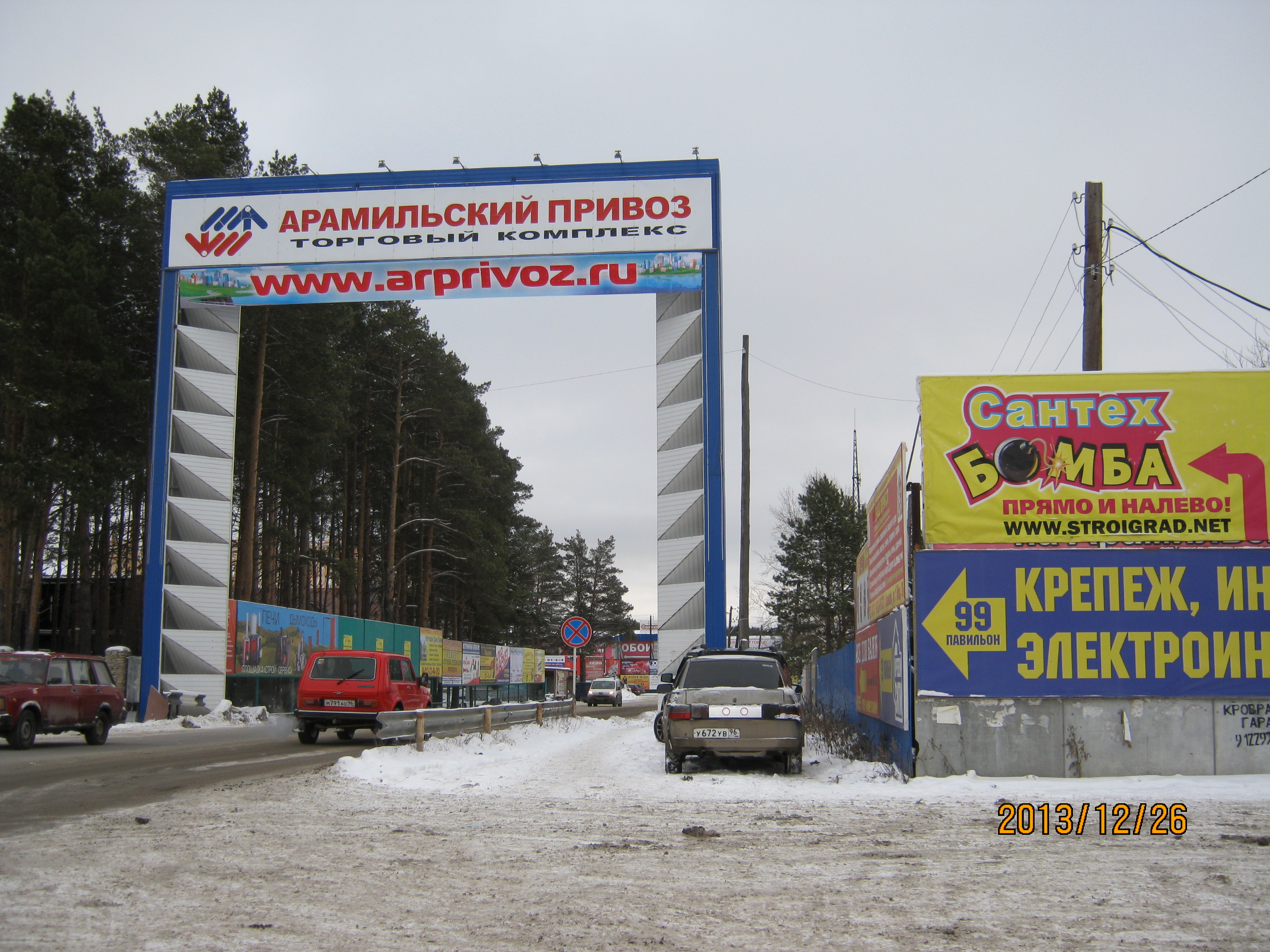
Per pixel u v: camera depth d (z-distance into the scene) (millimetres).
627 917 5785
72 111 36062
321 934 5410
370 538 52875
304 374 39688
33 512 30531
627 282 26969
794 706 13477
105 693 19922
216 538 28453
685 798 10961
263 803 10453
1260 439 12719
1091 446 12773
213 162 35219
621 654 94875
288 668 34594
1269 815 9242
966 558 12352
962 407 12906
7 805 10312
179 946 5148
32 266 30500
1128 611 12164
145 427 35969
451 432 57062
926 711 12148
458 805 10406
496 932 5480
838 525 55469
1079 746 11930
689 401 26844
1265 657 12023
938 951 5109
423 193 27688
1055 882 6629
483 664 55781
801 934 5426
